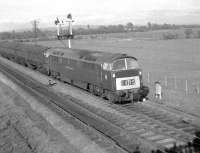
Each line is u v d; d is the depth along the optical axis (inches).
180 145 585.3
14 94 1216.2
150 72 1752.0
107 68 964.6
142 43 4554.6
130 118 792.3
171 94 1101.7
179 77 1541.6
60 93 1179.3
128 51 3176.7
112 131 696.4
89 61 1087.0
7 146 668.1
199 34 6018.7
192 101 972.6
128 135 657.6
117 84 948.0
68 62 1294.3
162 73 1704.0
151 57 2615.7
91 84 1109.1
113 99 961.5
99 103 978.7
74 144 637.3
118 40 5580.7
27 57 2018.9
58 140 666.2
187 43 4220.0
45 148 631.2
